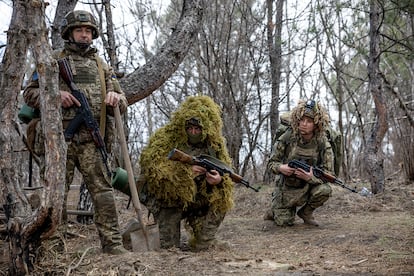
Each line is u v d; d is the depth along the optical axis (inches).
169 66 263.6
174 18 592.7
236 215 325.4
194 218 207.9
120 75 246.2
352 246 208.7
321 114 254.5
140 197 202.8
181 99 505.7
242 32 465.1
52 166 149.3
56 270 160.4
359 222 271.3
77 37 178.9
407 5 358.3
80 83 177.8
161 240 202.2
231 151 413.7
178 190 194.7
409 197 339.6
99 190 181.2
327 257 188.9
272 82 448.5
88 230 259.4
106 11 320.8
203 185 202.1
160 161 197.0
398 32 522.6
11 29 157.9
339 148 271.7
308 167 255.4
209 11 435.2
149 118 598.9
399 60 573.3
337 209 319.6
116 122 180.7
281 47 481.1
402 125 424.5
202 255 187.0
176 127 201.9
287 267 169.8
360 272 160.7
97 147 178.7
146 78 257.4
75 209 281.9
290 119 261.3
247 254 195.9
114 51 320.8
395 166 505.0
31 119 177.9
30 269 156.4
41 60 149.5
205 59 465.4
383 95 385.1
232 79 445.1
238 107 420.2
